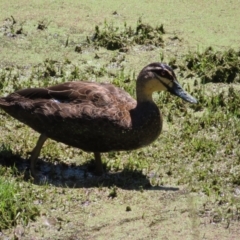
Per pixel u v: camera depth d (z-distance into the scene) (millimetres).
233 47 17266
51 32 17531
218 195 12391
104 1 19172
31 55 16641
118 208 11930
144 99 12695
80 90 12625
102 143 12531
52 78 15750
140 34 17469
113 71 16109
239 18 18578
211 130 14258
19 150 13305
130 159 13102
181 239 11367
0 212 11469
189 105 15055
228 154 13562
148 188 12484
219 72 16000
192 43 17391
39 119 12555
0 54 16609
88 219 11641
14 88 15219
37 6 18750
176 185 12617
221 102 15117
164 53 16922
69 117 12398
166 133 14117
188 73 16125
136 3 19125
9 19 18016
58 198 12016
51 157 13172
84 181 12570
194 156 13430
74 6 18828
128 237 11336
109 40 17016
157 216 11812
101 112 12367
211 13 18766
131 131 12445
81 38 17328
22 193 12008
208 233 11562
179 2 19234
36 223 11453
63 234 11289
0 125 14016
